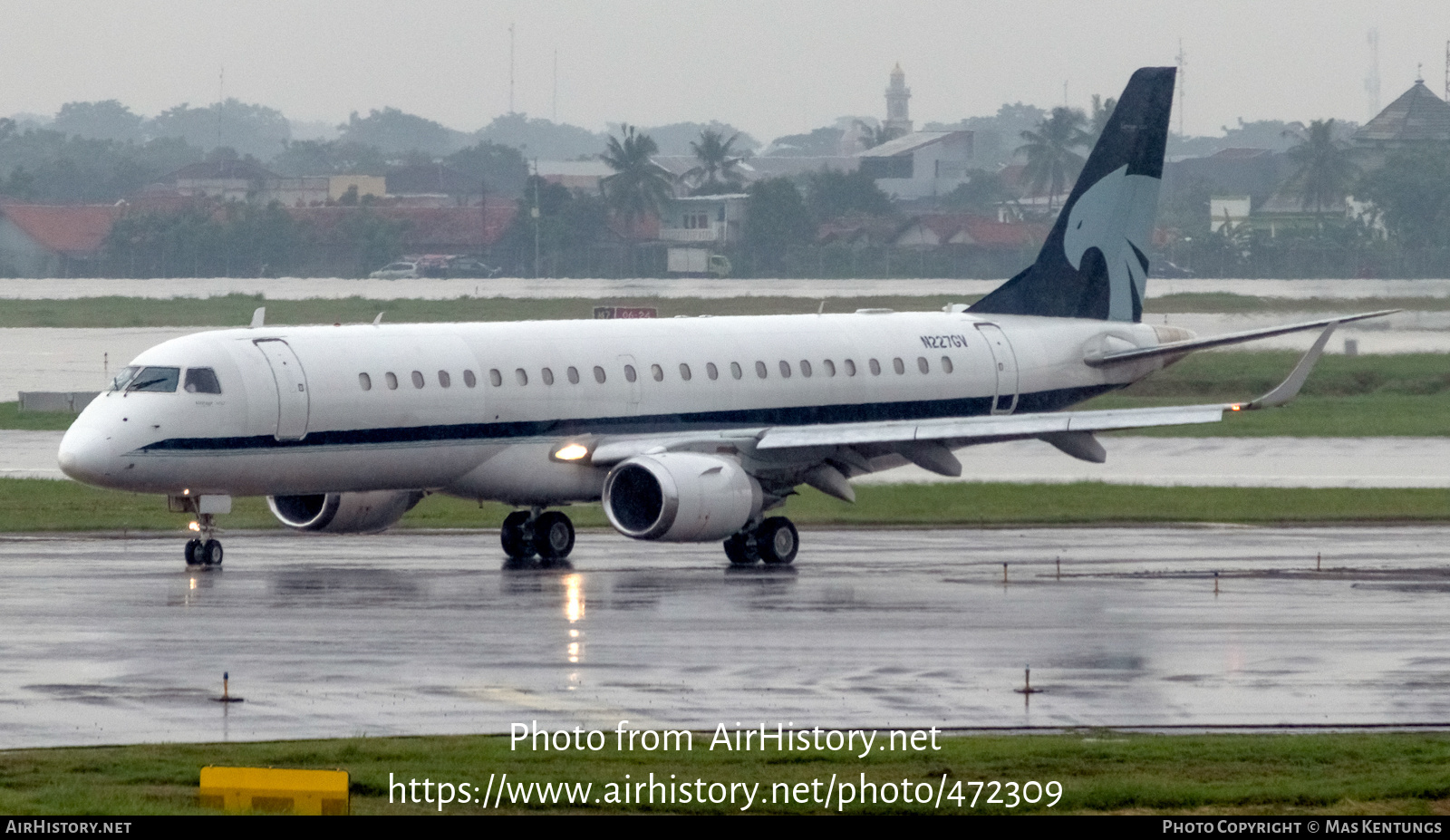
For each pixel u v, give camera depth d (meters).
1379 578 134.12
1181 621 113.25
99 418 134.62
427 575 136.12
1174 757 76.38
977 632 108.62
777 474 156.12
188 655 99.69
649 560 149.12
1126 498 191.25
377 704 87.00
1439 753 76.94
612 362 154.00
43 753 75.88
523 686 91.50
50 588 126.19
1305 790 70.81
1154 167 186.50
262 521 174.50
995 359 176.25
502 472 147.88
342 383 139.62
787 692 90.31
